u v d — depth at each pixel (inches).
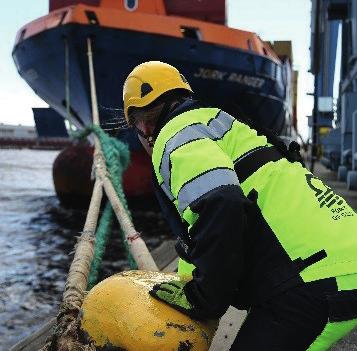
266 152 68.4
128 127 85.2
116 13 471.2
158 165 67.2
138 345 68.5
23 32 549.6
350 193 533.0
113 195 193.0
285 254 63.3
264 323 64.0
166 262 223.9
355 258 62.4
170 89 72.3
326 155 1053.8
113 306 71.6
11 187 1127.6
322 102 1111.6
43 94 622.5
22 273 359.9
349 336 131.9
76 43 476.7
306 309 61.7
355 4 770.2
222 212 57.9
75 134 385.1
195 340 69.2
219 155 62.4
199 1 531.8
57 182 720.3
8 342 225.3
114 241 455.8
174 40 475.5
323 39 1033.5
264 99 563.5
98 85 504.4
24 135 5487.2
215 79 507.5
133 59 482.0
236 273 60.1
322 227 63.4
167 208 71.9
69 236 526.6
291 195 65.2
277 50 960.3
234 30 505.4
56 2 561.3
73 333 75.6
